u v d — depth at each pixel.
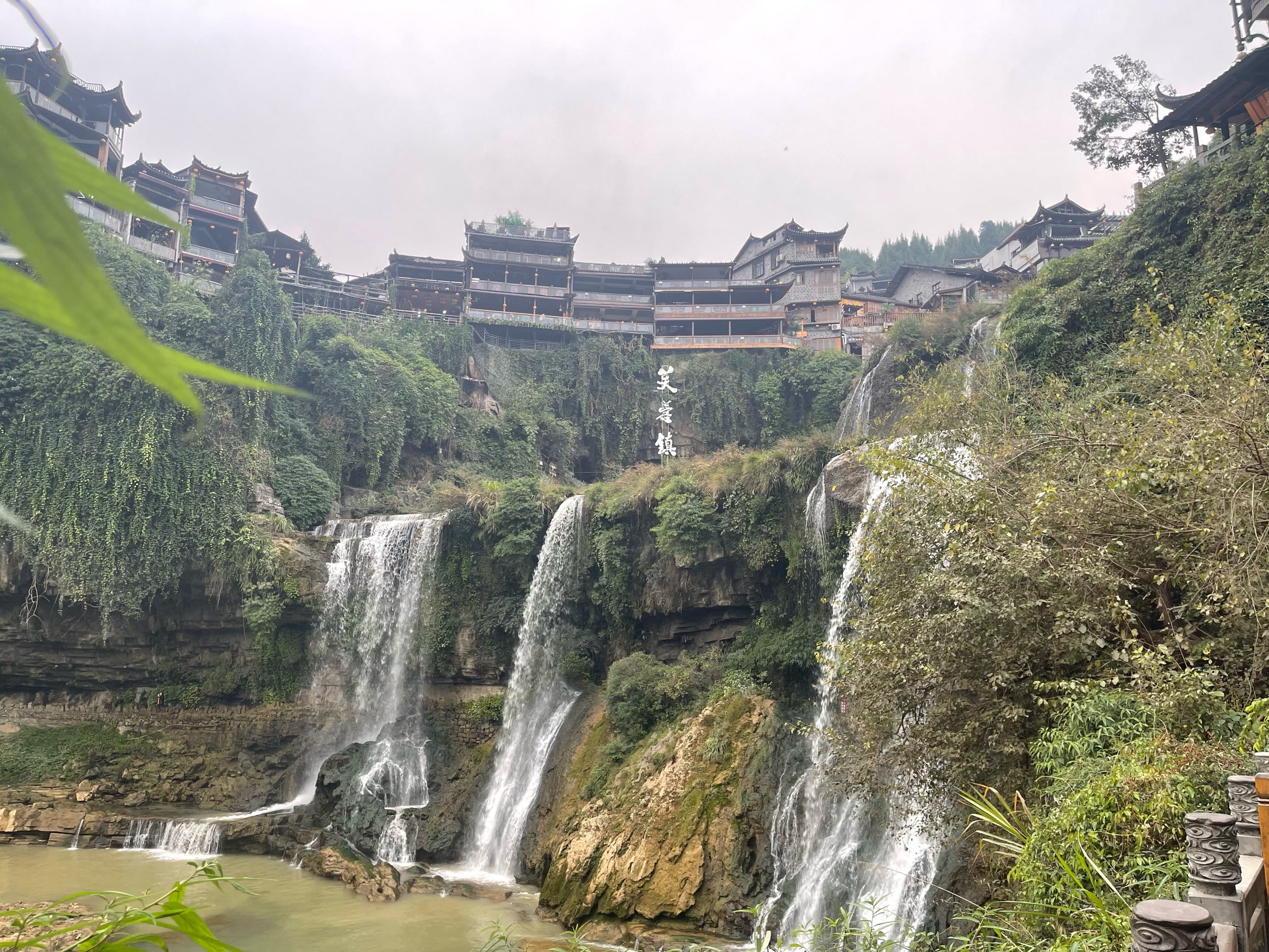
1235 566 9.62
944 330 32.91
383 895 19.89
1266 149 19.83
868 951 8.56
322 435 40.59
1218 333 12.34
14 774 27.92
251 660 31.69
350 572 32.75
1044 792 9.52
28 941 2.05
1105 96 29.61
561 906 18.36
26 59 37.09
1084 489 11.61
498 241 55.72
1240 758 7.74
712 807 18.34
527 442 49.00
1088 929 6.69
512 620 29.78
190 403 0.63
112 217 41.69
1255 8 25.00
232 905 19.41
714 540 25.20
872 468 15.04
